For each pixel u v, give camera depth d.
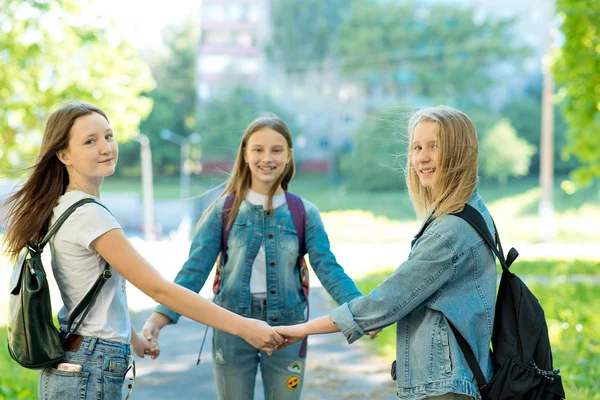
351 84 67.12
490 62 66.38
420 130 2.95
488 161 61.38
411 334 2.85
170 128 77.06
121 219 61.53
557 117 63.06
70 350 2.76
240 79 65.50
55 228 2.79
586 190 56.12
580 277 13.99
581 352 6.53
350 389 5.95
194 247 3.76
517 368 2.70
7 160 17.62
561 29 14.52
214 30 66.81
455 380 2.69
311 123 67.50
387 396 5.74
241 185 3.78
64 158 2.90
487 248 2.85
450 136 2.88
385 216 51.78
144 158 44.69
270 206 3.75
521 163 61.59
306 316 3.86
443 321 2.78
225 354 3.65
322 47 67.75
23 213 2.83
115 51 19.36
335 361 7.00
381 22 67.44
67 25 18.44
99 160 2.91
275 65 67.38
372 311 2.85
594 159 16.77
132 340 3.45
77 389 2.72
